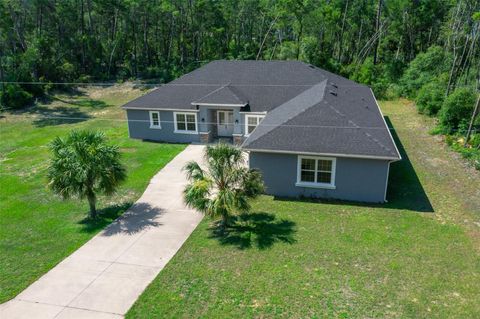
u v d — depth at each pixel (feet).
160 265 38.22
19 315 31.63
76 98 139.33
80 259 39.73
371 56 167.73
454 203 51.03
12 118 113.09
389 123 92.02
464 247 40.37
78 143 46.21
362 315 30.53
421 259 38.24
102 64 170.09
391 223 45.85
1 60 136.56
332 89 73.41
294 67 86.79
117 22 181.57
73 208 52.47
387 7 155.12
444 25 147.43
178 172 64.49
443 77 113.80
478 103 71.61
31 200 55.42
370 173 51.26
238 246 41.22
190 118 80.79
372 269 36.65
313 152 51.39
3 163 73.46
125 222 47.85
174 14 161.27
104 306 32.40
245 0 177.58
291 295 33.01
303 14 153.58
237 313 30.94
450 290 33.53
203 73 88.89
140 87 150.51
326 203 52.29
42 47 147.84
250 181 43.52
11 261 39.75
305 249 40.32
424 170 62.69
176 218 48.60
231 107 77.77
